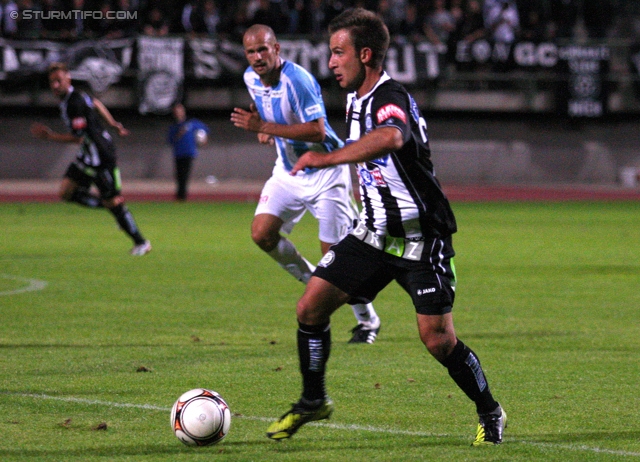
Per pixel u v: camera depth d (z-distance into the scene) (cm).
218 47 10644
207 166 11238
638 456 1644
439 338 1662
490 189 11169
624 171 12188
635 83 12044
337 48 1650
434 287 1648
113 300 3506
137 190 10000
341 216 2794
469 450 1678
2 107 10425
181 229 6469
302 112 2684
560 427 1848
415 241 1652
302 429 1820
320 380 1706
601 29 12344
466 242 5834
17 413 1909
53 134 4588
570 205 9275
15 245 5431
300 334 1703
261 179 11425
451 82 11562
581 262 4841
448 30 11394
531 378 2291
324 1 10869
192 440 1664
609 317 3225
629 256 5119
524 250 5400
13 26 9900
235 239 5853
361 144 1521
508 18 11662
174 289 3800
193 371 2330
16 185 10144
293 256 2842
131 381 2209
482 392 1702
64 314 3188
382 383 2222
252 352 2583
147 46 10319
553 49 11769
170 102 10469
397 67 11212
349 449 1681
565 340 2805
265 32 2681
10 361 2434
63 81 4550
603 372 2362
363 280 1680
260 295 3672
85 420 1859
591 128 12425
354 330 2781
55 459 1603
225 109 11025
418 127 1625
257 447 1691
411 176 1619
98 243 5581
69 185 4738
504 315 3259
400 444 1717
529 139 12269
